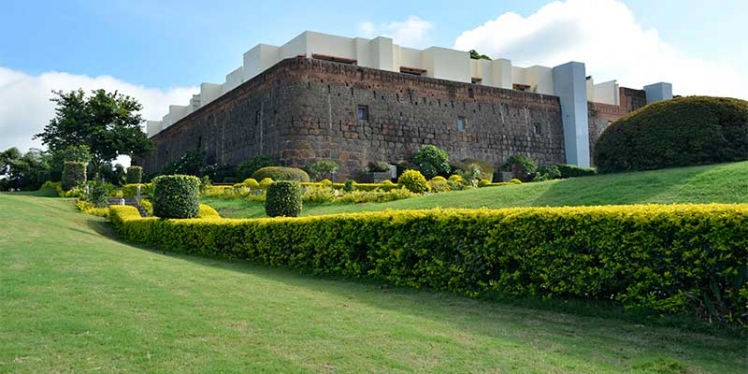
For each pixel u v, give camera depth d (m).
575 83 47.00
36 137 44.38
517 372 4.58
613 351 5.30
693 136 15.38
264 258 12.37
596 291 6.89
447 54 44.12
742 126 15.20
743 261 5.62
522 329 6.23
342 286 9.31
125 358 4.66
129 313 6.12
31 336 5.09
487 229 8.15
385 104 38.16
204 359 4.69
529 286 7.58
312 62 35.62
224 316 6.21
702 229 5.92
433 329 6.07
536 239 7.57
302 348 5.08
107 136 43.75
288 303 7.26
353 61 41.53
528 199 15.82
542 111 46.34
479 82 47.03
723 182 12.31
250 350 4.97
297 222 11.55
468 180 32.16
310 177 33.09
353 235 10.15
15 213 16.39
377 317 6.62
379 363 4.71
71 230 15.58
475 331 6.05
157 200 17.06
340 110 36.12
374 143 37.09
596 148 17.89
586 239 6.99
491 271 8.20
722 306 5.79
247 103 39.44
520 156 42.94
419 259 9.09
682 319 6.05
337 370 4.51
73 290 7.12
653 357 5.05
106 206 26.75
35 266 8.56
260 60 42.53
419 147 39.00
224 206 25.39
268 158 34.41
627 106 51.44
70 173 33.91
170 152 54.12
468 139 41.59
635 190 13.55
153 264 10.17
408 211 9.54
